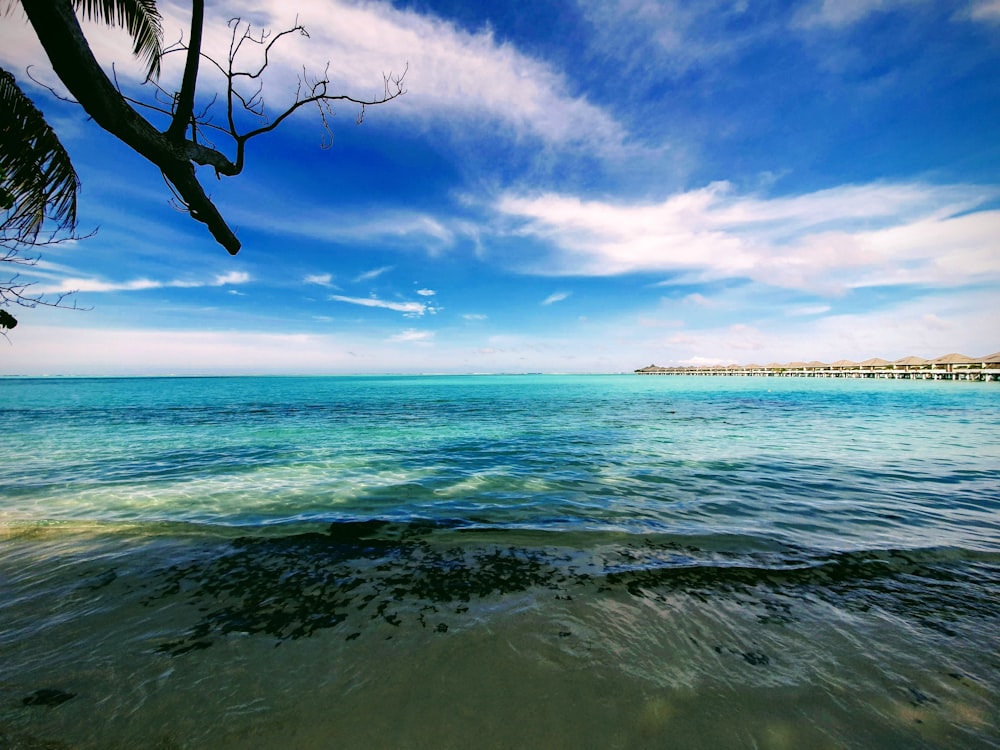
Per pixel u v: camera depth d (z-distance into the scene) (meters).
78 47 1.81
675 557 4.83
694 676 2.80
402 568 4.57
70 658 3.03
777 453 11.38
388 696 2.65
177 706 2.57
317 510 6.75
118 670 2.90
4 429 17.17
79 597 3.92
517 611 3.64
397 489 8.02
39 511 6.73
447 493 7.72
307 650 3.12
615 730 2.39
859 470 9.30
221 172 2.73
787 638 3.22
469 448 12.52
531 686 2.73
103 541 5.36
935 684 2.71
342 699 2.63
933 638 3.21
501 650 3.10
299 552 5.02
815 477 8.70
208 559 4.80
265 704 2.59
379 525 6.00
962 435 14.32
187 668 2.92
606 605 3.74
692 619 3.50
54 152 3.57
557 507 6.84
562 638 3.24
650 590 4.02
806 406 27.12
